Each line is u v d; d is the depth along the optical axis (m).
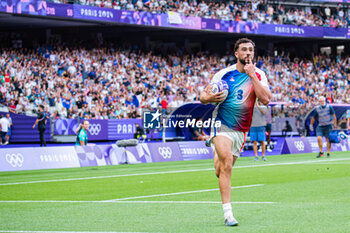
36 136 62.59
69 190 22.55
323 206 16.38
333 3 105.00
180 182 25.30
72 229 13.02
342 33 102.25
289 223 13.25
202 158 45.06
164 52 87.62
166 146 42.69
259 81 13.30
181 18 82.06
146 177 28.12
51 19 70.69
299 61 105.56
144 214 15.43
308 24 99.31
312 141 53.44
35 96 63.38
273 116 68.25
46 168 34.91
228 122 13.50
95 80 70.69
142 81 75.06
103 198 19.67
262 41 106.56
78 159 36.62
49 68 67.19
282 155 48.28
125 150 39.97
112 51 77.12
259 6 96.81
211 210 16.03
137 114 69.31
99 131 64.94
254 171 30.73
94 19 72.19
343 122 62.84
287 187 22.17
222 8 88.44
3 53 65.06
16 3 64.50
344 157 43.44
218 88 13.29
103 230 12.81
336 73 101.56
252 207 16.38
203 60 89.19
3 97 61.66
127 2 76.56
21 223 14.06
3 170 32.69
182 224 13.51
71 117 64.88
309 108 73.19
